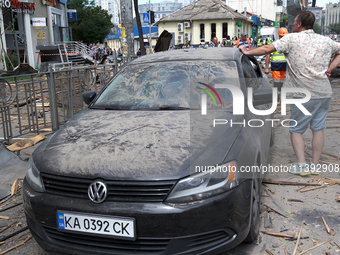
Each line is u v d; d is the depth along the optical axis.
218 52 3.98
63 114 6.69
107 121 3.11
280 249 2.72
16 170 4.51
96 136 2.81
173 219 2.20
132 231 2.22
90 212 2.29
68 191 2.43
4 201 3.87
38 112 8.15
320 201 3.47
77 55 23.61
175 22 45.88
